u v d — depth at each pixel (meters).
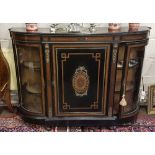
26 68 2.27
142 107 2.68
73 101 2.20
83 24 2.40
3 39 2.46
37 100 2.32
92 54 2.03
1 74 2.37
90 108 2.23
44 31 2.08
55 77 2.11
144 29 2.13
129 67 2.17
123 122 2.33
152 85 2.54
